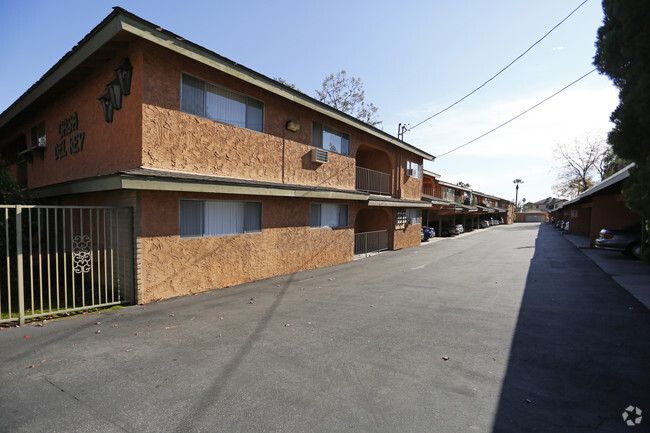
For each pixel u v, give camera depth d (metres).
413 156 21.64
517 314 6.48
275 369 4.15
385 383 3.81
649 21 4.98
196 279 8.21
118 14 6.43
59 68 8.62
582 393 3.57
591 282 9.34
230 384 3.78
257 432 2.95
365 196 14.62
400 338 5.23
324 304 7.26
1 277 7.13
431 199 25.02
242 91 9.45
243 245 9.48
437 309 6.88
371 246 18.92
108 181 6.55
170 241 7.62
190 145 8.08
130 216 7.07
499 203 72.81
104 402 3.41
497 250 18.95
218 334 5.37
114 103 7.91
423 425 3.04
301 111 11.75
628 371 4.04
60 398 3.48
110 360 4.38
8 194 7.63
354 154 15.22
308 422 3.09
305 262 11.98
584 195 17.25
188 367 4.20
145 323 5.89
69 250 9.46
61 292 7.96
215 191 7.86
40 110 11.91
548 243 22.48
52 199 10.16
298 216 11.62
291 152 11.30
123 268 7.32
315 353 4.64
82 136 9.45
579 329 5.57
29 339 5.10
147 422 3.09
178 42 7.29
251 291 8.50
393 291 8.57
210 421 3.11
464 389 3.68
